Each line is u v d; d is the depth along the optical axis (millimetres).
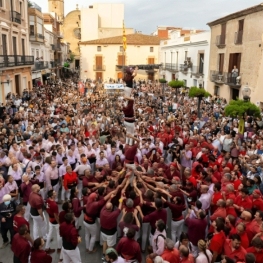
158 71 51219
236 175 8875
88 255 7504
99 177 8883
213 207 7672
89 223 7215
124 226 6527
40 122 15719
